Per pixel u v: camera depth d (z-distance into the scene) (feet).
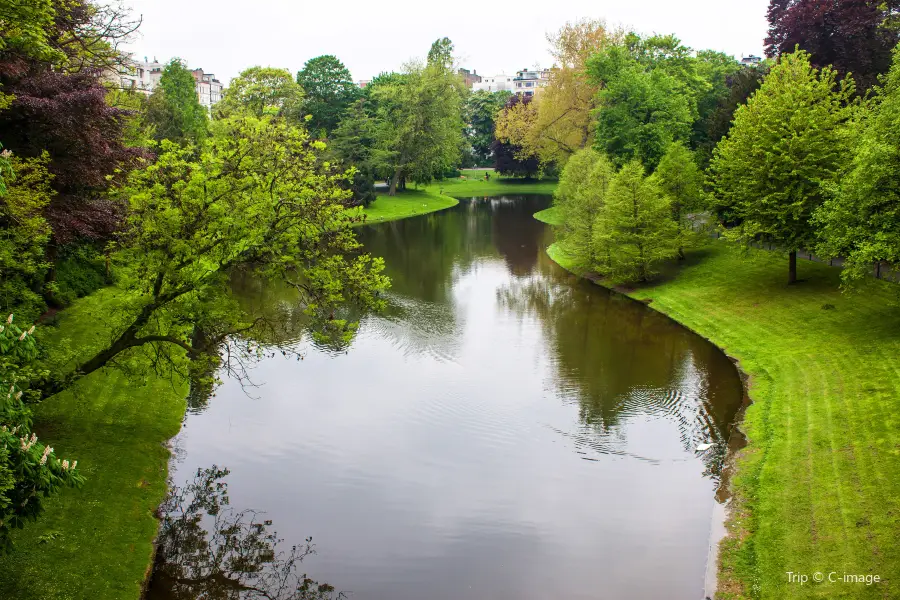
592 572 57.11
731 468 72.08
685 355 108.68
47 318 100.27
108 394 84.23
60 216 80.07
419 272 176.45
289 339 118.83
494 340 118.83
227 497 68.54
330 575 57.00
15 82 77.20
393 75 370.53
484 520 65.00
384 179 341.82
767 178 119.03
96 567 53.67
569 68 258.16
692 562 58.08
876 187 86.58
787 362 97.14
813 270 129.08
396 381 99.76
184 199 65.92
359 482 72.02
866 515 57.47
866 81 142.82
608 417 86.33
